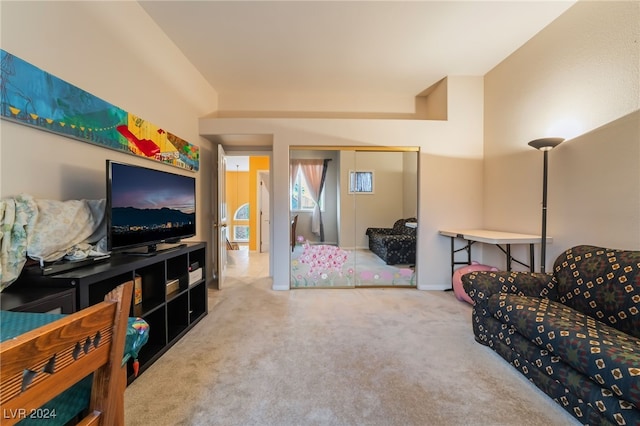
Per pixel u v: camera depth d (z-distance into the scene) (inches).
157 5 89.3
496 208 131.6
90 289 62.2
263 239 272.1
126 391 59.4
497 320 74.2
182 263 90.2
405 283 144.9
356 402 56.2
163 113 103.9
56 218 55.4
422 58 123.3
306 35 106.1
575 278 72.6
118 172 66.5
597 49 83.7
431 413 53.3
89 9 69.8
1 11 50.0
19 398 15.2
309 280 142.6
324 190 142.7
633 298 58.5
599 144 83.6
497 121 130.3
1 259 47.0
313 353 75.7
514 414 53.1
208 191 150.3
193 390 59.8
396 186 144.2
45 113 57.6
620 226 77.8
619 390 42.0
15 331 30.3
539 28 103.0
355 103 160.9
